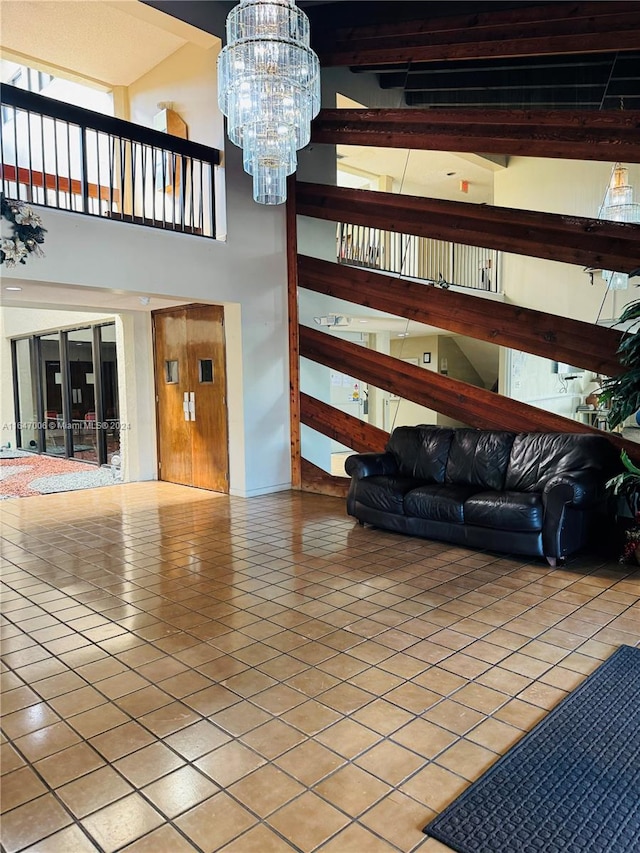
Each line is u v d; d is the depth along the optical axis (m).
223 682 2.60
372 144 6.04
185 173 5.82
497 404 5.50
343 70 7.21
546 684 2.54
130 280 5.28
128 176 7.14
